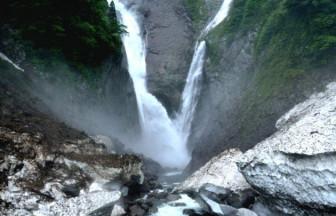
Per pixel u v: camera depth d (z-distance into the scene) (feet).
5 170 33.04
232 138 72.23
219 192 43.91
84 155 41.70
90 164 40.16
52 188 34.01
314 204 31.60
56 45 65.10
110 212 34.55
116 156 44.62
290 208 35.40
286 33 76.13
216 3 122.93
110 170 40.86
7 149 34.91
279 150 35.53
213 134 82.38
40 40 62.85
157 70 117.29
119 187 41.52
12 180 32.65
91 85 72.90
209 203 41.57
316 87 60.29
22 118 42.19
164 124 110.32
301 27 72.28
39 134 39.81
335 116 37.17
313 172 31.35
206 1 125.80
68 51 68.59
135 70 116.06
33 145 37.09
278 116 63.10
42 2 61.67
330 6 66.90
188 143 99.35
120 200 38.86
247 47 88.43
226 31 101.19
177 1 131.13
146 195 47.19
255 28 88.48
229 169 48.47
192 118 102.27
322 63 62.90
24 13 61.57
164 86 113.60
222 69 95.40
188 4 128.57
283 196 35.53
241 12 99.60
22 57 58.80
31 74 58.03
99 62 77.30
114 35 81.15
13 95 46.68
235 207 42.34
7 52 57.21
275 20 81.00
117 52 84.12
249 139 65.87
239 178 46.09
